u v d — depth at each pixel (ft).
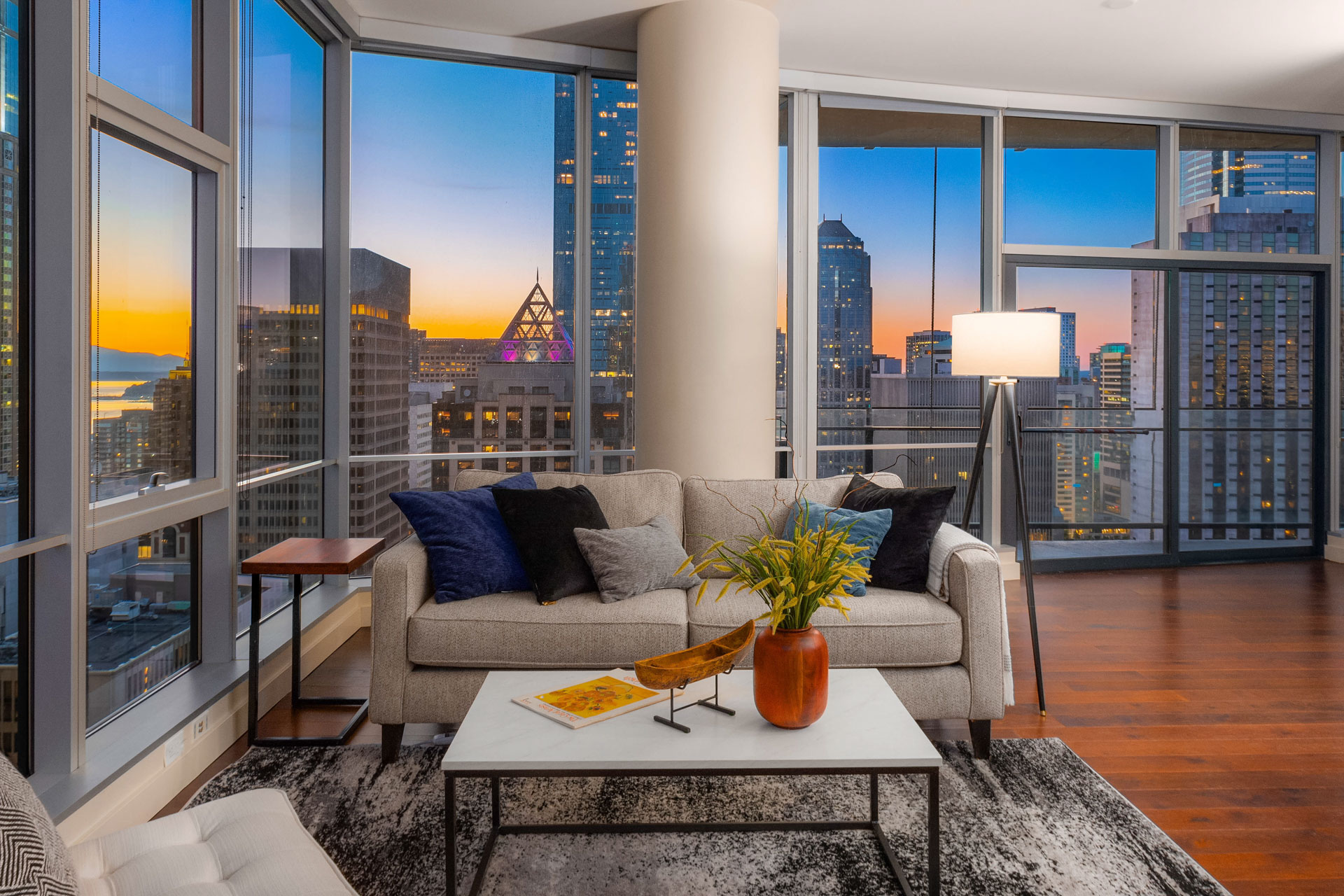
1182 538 18.53
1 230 6.45
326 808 7.52
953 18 13.71
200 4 9.57
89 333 7.04
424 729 9.43
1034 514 17.90
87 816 6.59
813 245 16.40
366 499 14.23
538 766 5.54
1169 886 6.32
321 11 12.59
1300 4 13.14
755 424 13.56
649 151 13.42
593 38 14.37
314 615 11.96
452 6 13.16
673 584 9.84
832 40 14.60
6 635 6.66
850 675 7.28
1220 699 10.43
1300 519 19.07
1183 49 14.94
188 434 9.31
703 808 7.57
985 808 7.54
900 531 9.61
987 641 8.64
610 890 6.25
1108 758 8.74
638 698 6.63
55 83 6.73
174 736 7.87
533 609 8.79
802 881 6.39
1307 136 18.84
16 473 6.69
